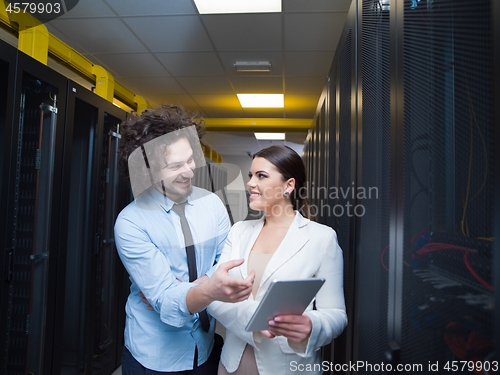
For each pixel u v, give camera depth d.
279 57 3.49
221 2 2.57
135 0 2.55
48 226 1.76
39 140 1.73
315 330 0.85
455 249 0.53
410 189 0.65
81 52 3.43
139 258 0.99
